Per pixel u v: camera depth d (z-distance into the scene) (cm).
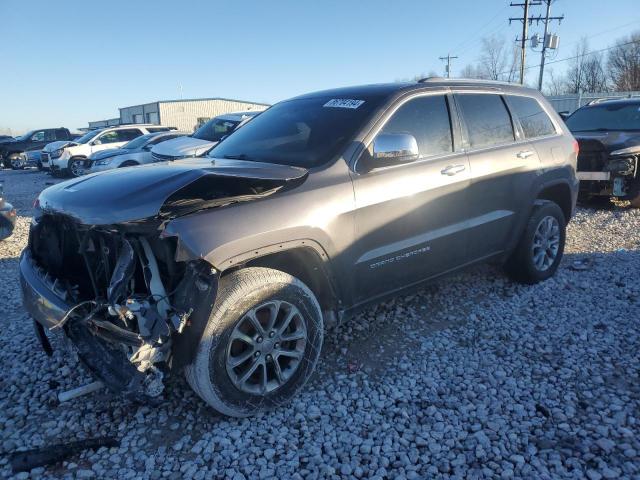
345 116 374
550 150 489
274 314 296
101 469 265
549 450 269
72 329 290
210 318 270
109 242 300
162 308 270
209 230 269
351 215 328
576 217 810
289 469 262
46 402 326
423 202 371
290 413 307
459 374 346
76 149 1864
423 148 385
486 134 436
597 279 512
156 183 280
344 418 302
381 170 351
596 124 948
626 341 383
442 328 414
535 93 510
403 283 377
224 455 272
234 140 427
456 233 400
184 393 327
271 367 310
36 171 2472
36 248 337
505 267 500
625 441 272
